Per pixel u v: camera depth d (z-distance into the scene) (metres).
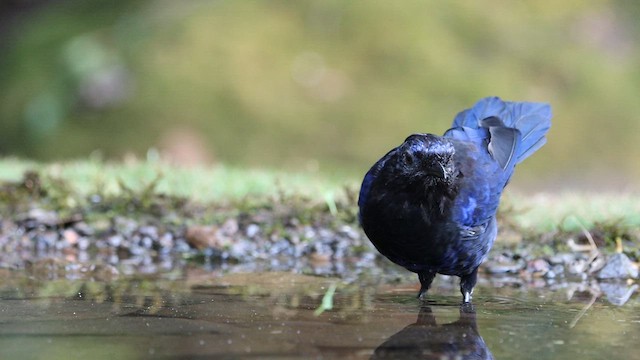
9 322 7.12
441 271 8.60
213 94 23.42
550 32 26.17
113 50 24.44
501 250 10.73
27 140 23.75
